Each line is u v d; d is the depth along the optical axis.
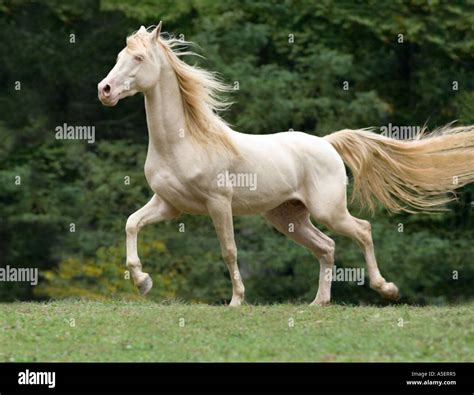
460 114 22.31
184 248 21.69
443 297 20.91
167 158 10.62
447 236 22.03
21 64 22.62
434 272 21.56
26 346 8.84
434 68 22.89
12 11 22.50
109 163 22.23
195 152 10.62
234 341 8.95
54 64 22.69
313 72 21.81
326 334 9.21
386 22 22.06
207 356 8.39
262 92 21.31
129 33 22.58
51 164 22.12
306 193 11.57
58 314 10.31
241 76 21.50
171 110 10.57
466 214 22.12
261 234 21.30
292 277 21.28
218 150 10.73
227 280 21.41
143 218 10.87
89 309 10.70
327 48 22.27
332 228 11.68
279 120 21.53
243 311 10.30
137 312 10.34
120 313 10.28
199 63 21.59
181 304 11.49
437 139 12.33
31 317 10.09
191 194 10.70
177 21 22.75
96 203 22.06
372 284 11.80
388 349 8.64
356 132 12.23
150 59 10.43
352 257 20.62
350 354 8.48
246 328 9.45
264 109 21.34
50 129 22.62
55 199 21.94
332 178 11.62
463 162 12.29
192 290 21.23
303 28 22.73
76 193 21.98
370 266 11.83
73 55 22.75
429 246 21.17
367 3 22.38
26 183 21.69
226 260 10.94
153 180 10.71
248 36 21.95
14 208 21.66
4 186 21.45
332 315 10.18
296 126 22.34
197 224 22.06
